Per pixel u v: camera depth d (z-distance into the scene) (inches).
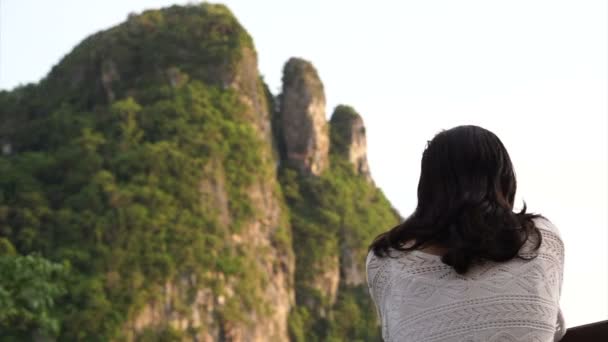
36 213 3267.7
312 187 4156.0
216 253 3297.2
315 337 3784.5
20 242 3152.1
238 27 4119.1
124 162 3452.3
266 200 3762.3
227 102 3885.3
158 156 3457.2
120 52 3949.3
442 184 101.7
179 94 3789.4
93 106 3900.1
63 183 3447.3
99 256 3088.1
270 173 3887.8
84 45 4116.6
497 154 102.3
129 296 2984.7
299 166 4205.2
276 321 3494.1
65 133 3727.9
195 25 4052.7
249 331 3275.1
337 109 4690.0
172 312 3056.1
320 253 3961.6
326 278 3934.5
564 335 107.3
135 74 3932.1
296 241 3964.1
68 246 3134.8
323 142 4284.0
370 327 3993.6
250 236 3560.5
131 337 2915.8
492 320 97.0
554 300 98.8
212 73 3941.9
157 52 3959.2
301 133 4224.9
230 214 3518.7
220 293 3208.7
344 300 3993.6
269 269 3599.9
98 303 2910.9
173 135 3617.1
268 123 4116.6
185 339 3029.0
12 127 3905.0
